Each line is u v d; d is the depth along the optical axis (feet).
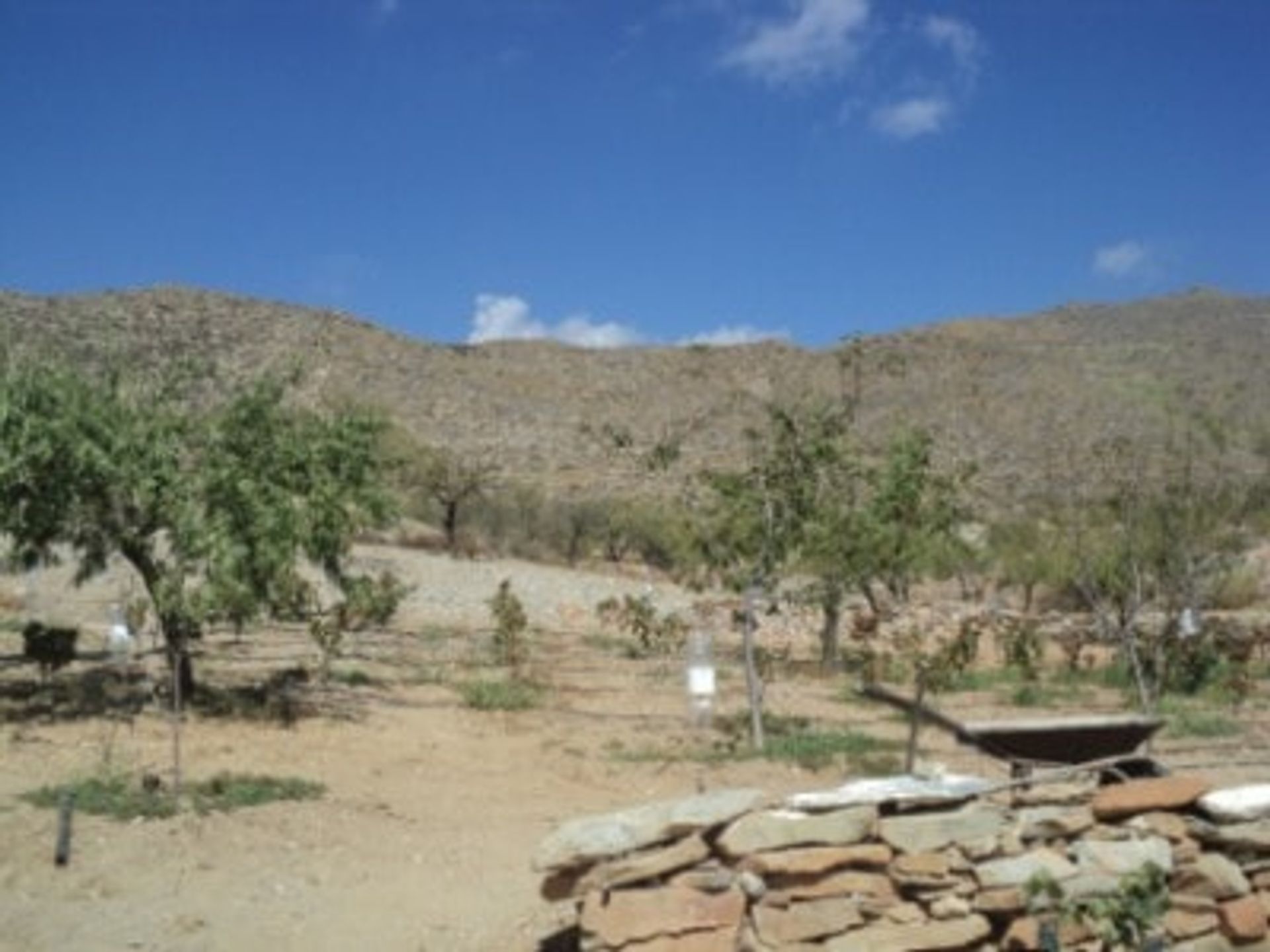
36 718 54.08
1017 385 289.12
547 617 105.29
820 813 28.66
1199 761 49.96
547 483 229.25
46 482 55.42
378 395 293.84
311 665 72.28
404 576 120.98
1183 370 311.68
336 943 31.73
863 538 59.26
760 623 97.76
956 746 54.44
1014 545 110.83
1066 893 28.94
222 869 35.88
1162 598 88.48
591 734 57.72
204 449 57.21
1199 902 29.53
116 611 63.46
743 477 57.62
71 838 37.17
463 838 39.63
